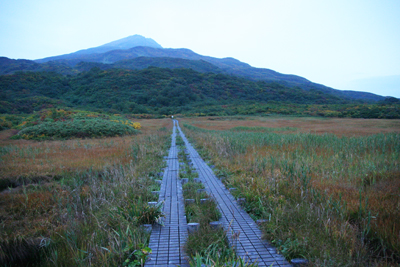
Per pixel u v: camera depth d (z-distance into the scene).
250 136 15.85
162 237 3.31
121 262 2.74
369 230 3.13
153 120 55.69
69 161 8.55
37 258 3.05
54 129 20.17
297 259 2.67
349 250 2.71
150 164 7.94
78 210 4.27
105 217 3.84
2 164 7.96
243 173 6.23
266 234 3.17
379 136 13.02
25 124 24.41
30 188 5.72
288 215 3.57
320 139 12.56
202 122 46.56
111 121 26.59
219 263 2.50
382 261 2.63
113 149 11.35
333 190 4.59
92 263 2.69
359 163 7.12
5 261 2.91
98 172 7.00
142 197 4.71
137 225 3.54
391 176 5.50
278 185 5.01
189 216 3.88
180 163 8.61
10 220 4.00
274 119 53.44
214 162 8.33
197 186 5.48
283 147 11.02
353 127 29.02
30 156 9.66
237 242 3.12
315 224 3.39
